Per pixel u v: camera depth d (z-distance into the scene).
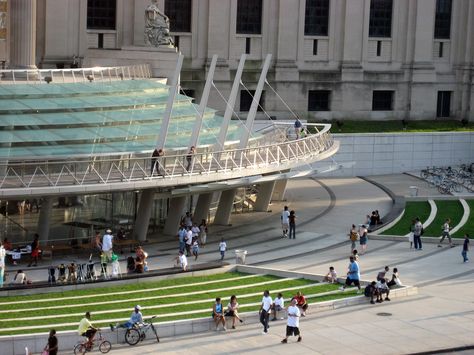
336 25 131.62
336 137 119.94
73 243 85.38
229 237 91.62
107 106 90.94
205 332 68.06
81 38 117.00
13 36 103.62
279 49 128.38
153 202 90.38
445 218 98.94
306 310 71.62
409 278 80.38
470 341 67.50
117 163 85.69
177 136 92.00
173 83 85.50
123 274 77.69
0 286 73.62
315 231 94.50
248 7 126.75
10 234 83.25
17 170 82.62
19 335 63.09
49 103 88.81
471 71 139.00
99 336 64.44
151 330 66.31
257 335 67.62
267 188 100.75
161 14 111.38
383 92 135.25
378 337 67.75
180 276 79.06
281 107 129.00
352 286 77.00
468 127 132.62
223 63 125.12
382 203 106.31
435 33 137.88
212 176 86.25
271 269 80.50
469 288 78.25
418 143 123.88
